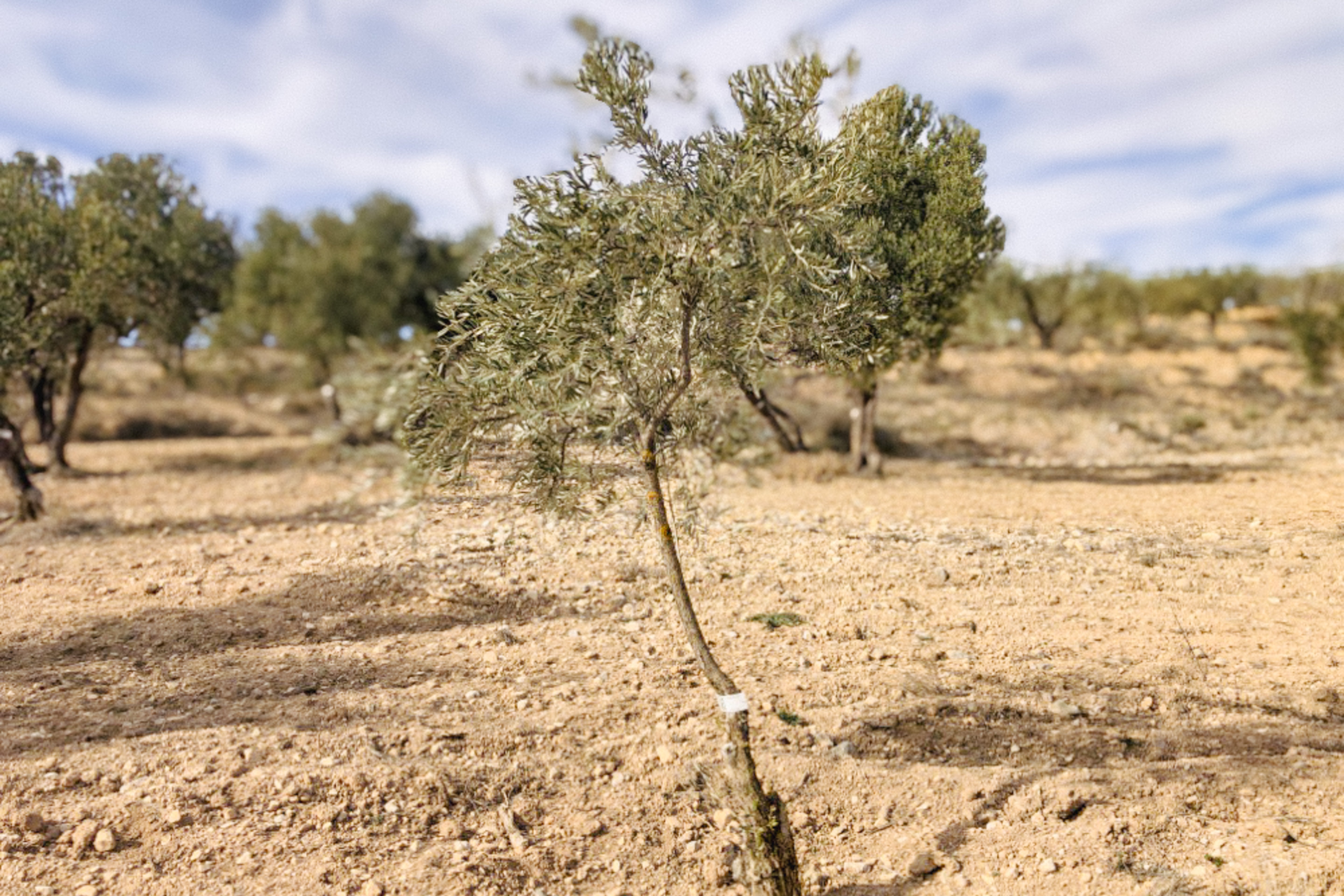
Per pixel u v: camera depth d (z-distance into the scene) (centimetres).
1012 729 614
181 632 788
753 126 438
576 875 502
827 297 462
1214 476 1505
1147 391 3170
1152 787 548
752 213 417
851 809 553
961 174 609
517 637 766
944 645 732
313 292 2989
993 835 527
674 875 503
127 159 1812
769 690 652
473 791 553
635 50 432
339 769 555
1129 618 780
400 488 560
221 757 566
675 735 600
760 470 1543
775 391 1712
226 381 3553
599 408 473
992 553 986
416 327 3116
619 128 434
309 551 1058
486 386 468
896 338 611
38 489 1462
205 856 494
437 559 965
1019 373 3353
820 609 817
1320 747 575
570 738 600
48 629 808
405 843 515
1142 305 3881
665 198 430
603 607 833
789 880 467
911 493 1419
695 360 474
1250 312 4622
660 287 435
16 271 1282
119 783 545
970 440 2744
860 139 469
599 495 542
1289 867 477
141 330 1905
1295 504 1169
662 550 495
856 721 612
